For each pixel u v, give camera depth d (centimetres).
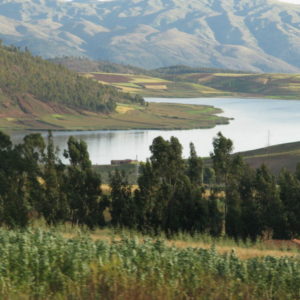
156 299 2944
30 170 11038
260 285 3350
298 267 3762
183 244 6412
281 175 12681
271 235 11431
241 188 12469
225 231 11131
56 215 10756
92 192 11231
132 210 10788
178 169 11481
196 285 3222
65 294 2895
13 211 9562
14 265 3148
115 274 3184
